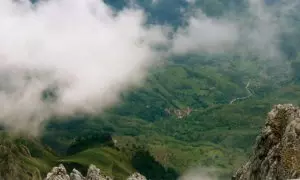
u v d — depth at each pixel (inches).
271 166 2770.7
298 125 2773.1
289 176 2539.4
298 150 2650.1
